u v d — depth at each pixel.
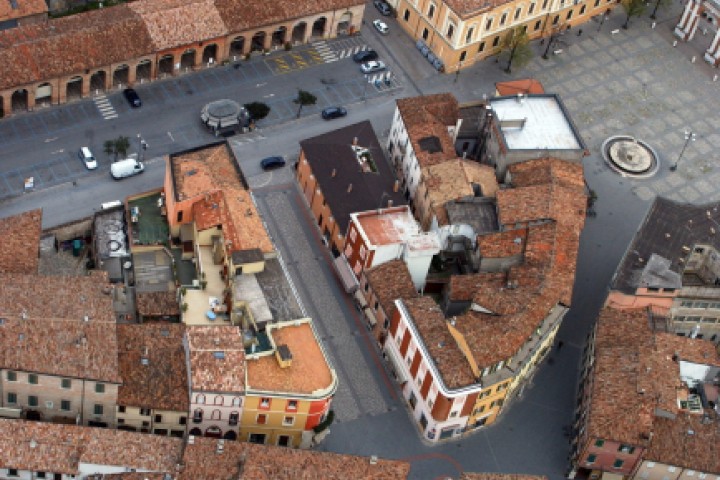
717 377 161.38
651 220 177.25
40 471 134.38
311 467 137.12
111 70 192.75
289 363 146.88
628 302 168.38
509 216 170.12
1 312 140.00
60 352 139.25
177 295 159.12
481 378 151.62
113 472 135.38
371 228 167.50
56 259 166.25
